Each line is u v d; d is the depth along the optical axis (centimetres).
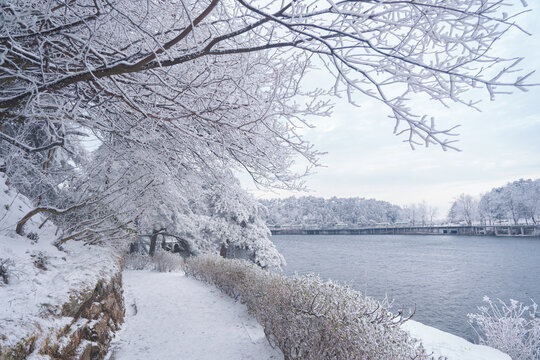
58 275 394
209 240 2539
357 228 13025
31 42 292
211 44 243
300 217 15638
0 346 221
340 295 478
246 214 606
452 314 1780
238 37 340
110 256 654
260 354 532
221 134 362
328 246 6994
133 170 543
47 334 281
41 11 257
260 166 441
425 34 225
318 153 375
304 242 8438
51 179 492
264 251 2255
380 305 457
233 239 2209
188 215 2134
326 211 15875
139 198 603
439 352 567
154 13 326
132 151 462
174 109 352
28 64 303
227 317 747
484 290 2423
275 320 491
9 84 347
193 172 534
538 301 2091
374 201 17112
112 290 567
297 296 480
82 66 306
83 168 496
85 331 394
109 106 382
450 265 3762
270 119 387
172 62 254
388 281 2814
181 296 959
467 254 4903
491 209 11812
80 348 355
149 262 1808
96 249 624
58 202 543
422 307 1942
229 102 347
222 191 557
